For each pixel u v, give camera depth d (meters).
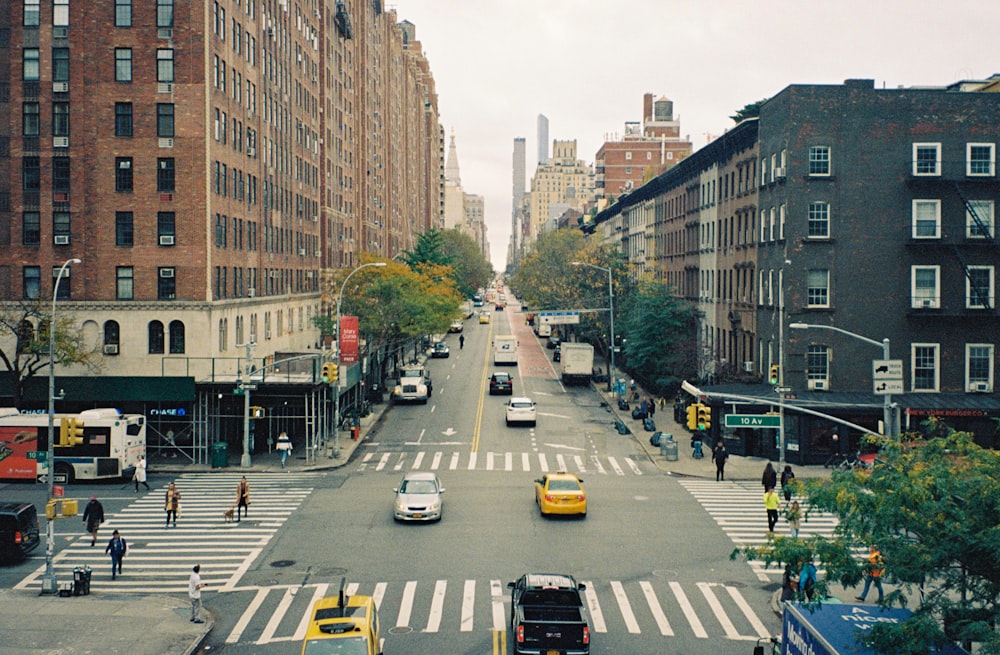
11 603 25.95
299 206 79.62
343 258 103.62
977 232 50.19
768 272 54.38
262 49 65.19
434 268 112.00
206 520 35.50
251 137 62.50
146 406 50.03
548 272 112.44
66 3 51.00
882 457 21.72
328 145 94.75
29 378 46.84
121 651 22.14
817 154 50.50
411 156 186.50
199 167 51.06
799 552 17.58
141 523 35.09
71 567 29.66
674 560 30.09
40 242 50.88
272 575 28.42
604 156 176.00
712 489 41.78
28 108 51.22
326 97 93.00
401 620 24.14
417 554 30.53
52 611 25.17
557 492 35.44
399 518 34.56
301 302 79.19
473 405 69.12
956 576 16.52
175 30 50.97
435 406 68.81
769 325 53.94
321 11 91.50
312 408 49.25
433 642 22.53
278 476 44.75
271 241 68.88
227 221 55.84
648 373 75.56
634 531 33.75
